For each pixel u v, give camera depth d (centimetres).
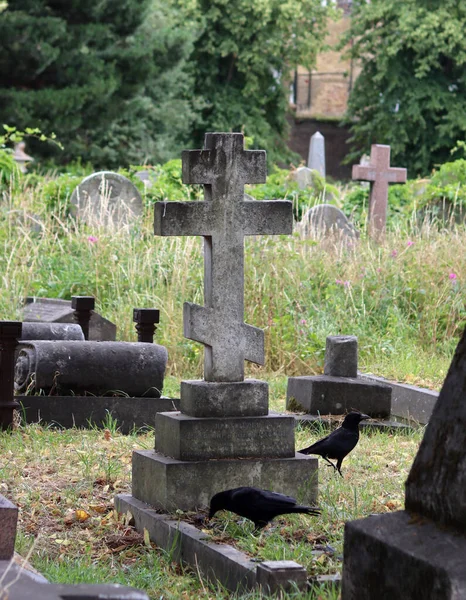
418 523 442
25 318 1384
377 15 4750
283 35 5141
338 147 5856
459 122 4709
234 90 5150
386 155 2139
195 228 745
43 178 2197
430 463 446
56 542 694
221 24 5044
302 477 741
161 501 722
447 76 4891
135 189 1989
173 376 1419
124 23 3866
